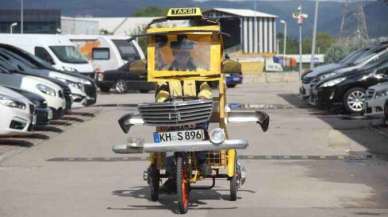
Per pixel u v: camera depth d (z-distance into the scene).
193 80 11.35
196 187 11.87
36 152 17.67
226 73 11.41
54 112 22.62
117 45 43.84
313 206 11.39
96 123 24.02
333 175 14.27
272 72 60.91
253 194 12.38
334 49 53.34
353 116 25.89
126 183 13.56
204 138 10.73
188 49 11.50
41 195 12.46
